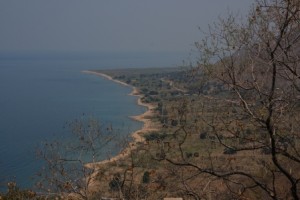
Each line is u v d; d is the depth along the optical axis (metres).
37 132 60.22
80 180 9.36
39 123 70.56
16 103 103.88
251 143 8.45
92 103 99.69
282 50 7.10
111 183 9.34
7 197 10.40
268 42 7.12
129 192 8.85
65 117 76.25
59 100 108.12
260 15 7.21
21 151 43.56
